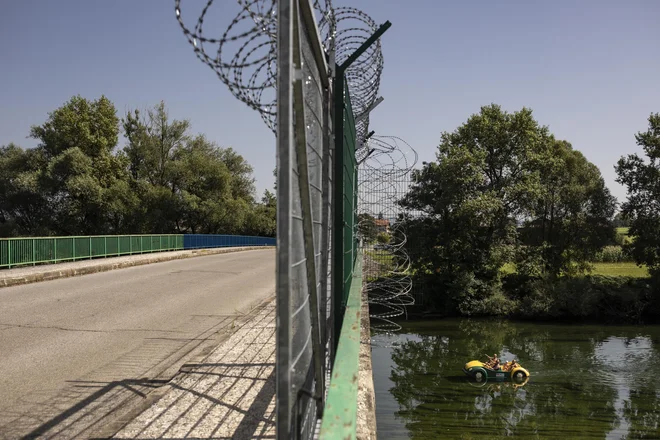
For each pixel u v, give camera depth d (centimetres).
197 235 3534
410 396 1961
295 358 200
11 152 4231
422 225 3731
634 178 3741
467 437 1536
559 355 2583
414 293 3691
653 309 3528
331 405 163
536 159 3706
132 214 4350
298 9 182
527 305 3506
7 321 909
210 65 247
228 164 6456
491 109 3928
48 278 1606
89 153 4297
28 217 4016
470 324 3378
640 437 1523
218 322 901
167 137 5278
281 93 157
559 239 4094
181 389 474
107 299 1188
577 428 1606
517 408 1802
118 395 497
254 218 5519
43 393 504
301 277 213
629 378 2175
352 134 577
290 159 157
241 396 451
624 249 3906
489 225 3672
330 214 394
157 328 847
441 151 3934
